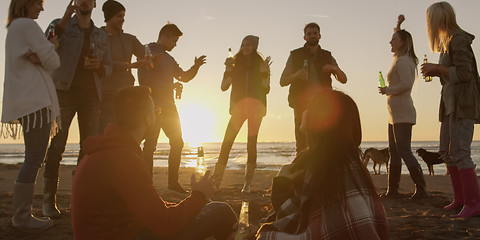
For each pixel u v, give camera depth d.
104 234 2.10
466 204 4.14
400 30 5.45
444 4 4.42
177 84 6.08
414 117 5.31
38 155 3.28
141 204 2.04
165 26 6.03
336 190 2.01
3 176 8.12
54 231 3.37
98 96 4.18
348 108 2.18
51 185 3.88
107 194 2.07
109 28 5.35
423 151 16.30
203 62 6.38
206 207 2.44
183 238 2.27
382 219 2.05
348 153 2.10
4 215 3.84
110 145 2.11
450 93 4.23
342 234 1.97
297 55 6.18
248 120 6.28
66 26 3.98
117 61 5.10
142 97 2.20
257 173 10.25
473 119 4.18
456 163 4.22
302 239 2.09
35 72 3.22
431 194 5.97
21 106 3.13
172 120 5.86
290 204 2.29
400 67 5.23
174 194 5.67
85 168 2.11
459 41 4.16
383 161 17.58
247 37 6.30
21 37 3.16
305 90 6.06
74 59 3.94
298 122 6.14
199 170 3.78
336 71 5.89
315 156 2.12
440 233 3.50
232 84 6.38
